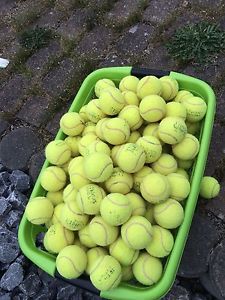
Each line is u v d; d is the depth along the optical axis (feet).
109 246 1.83
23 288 2.13
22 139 2.52
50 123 2.55
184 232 1.80
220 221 2.13
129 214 1.74
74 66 2.68
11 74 2.74
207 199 2.17
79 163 1.93
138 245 1.71
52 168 2.01
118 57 2.67
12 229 2.31
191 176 1.97
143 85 2.02
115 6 2.82
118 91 2.04
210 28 2.60
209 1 2.70
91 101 2.11
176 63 2.56
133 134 2.02
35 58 2.76
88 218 1.87
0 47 2.86
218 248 2.04
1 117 2.62
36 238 2.19
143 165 1.88
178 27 2.68
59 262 1.77
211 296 2.05
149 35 2.69
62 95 2.60
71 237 1.89
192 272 2.03
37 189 2.04
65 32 2.81
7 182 2.44
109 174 1.83
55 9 2.91
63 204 1.98
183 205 1.91
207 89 2.10
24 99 2.65
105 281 1.70
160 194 1.77
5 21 2.95
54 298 2.13
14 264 2.18
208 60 2.53
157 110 1.94
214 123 2.35
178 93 2.14
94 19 2.80
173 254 1.76
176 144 1.93
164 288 1.73
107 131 1.92
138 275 1.77
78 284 1.80
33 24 2.90
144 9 2.78
